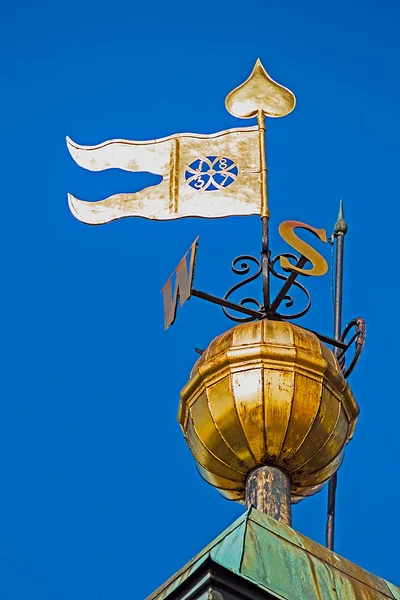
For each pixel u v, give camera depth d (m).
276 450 28.94
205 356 29.62
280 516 28.19
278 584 23.48
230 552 23.80
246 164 30.58
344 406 29.33
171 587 23.17
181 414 30.06
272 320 29.66
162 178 30.67
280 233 29.33
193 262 28.78
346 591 24.22
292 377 29.02
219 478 29.47
